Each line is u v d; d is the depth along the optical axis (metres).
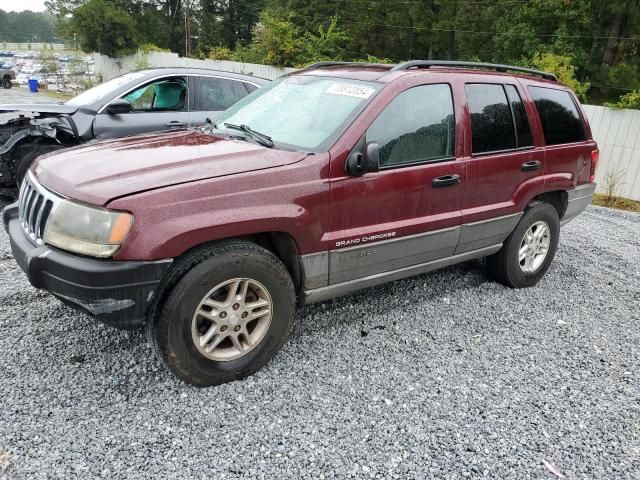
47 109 6.25
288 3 33.00
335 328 3.82
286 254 3.22
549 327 4.11
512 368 3.46
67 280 2.63
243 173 2.92
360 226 3.39
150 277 2.65
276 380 3.13
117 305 2.64
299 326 3.81
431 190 3.69
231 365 3.04
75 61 32.53
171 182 2.75
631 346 3.89
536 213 4.62
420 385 3.18
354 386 3.13
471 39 24.05
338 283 3.47
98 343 3.40
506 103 4.29
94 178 2.80
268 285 3.05
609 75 17.22
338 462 2.51
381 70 3.82
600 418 2.99
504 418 2.93
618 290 5.04
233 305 2.97
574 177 4.91
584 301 4.69
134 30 36.19
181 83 6.91
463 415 2.93
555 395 3.18
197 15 44.19
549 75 4.86
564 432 2.85
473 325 4.03
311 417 2.82
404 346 3.64
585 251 6.26
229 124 3.87
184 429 2.66
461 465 2.55
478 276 5.04
